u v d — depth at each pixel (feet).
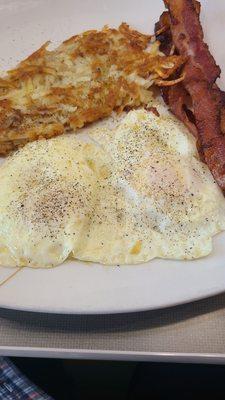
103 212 0.91
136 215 0.91
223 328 0.80
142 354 0.75
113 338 0.79
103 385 0.88
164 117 1.06
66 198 0.89
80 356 0.77
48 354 0.77
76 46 1.13
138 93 1.07
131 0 1.25
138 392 0.86
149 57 1.10
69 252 0.85
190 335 0.80
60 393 0.87
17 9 1.22
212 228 0.89
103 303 0.79
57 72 1.08
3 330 0.80
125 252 0.86
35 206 0.88
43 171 0.93
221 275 0.83
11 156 0.99
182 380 0.85
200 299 0.81
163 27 1.17
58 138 1.01
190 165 0.96
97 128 1.05
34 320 0.81
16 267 0.85
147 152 0.97
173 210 0.90
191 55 1.05
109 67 1.10
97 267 0.85
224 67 1.15
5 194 0.91
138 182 0.93
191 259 0.85
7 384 0.83
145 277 0.83
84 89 1.07
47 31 1.22
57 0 1.23
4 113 1.00
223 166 0.91
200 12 1.21
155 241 0.87
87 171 0.95
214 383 0.84
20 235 0.86
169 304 0.79
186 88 1.04
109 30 1.16
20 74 1.06
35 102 1.03
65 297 0.80
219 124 0.96
